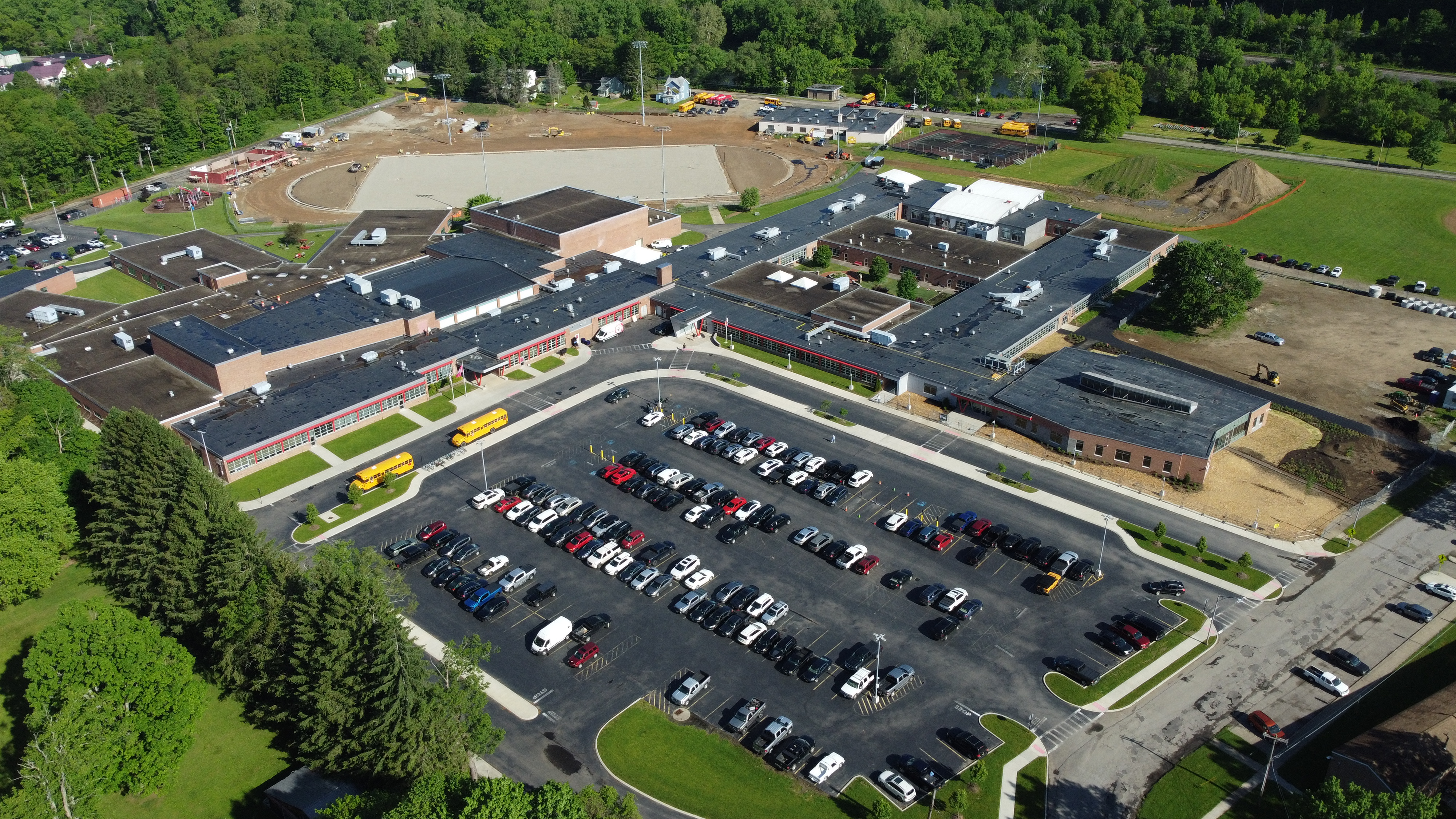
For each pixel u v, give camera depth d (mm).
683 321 160750
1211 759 85000
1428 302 174375
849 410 140875
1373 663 94938
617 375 151125
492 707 91438
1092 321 167625
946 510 118625
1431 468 126375
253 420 131500
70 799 74125
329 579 84062
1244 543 112188
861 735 88188
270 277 181125
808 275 183625
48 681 82500
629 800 75625
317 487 124062
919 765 83688
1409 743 80312
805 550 112938
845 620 101750
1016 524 115812
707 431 135625
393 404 140625
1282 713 89750
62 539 107375
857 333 155250
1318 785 82250
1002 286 172750
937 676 94500
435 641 99062
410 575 109062
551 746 87125
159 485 99625
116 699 81688
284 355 143500
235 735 89812
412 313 155000
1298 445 131125
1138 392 133375
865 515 118188
